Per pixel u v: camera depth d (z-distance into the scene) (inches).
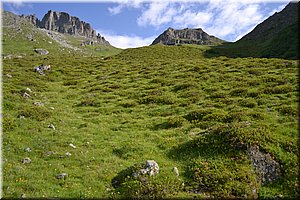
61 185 660.1
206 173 666.8
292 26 5398.6
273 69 1819.6
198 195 601.3
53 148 851.4
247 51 5570.9
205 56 4872.0
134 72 2322.8
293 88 1306.6
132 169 689.6
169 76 1989.4
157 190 616.7
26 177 677.3
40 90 1764.3
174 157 797.2
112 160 800.3
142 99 1507.1
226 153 739.4
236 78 1681.8
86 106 1476.4
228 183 629.9
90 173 716.7
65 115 1245.1
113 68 2684.5
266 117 968.9
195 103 1358.3
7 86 1625.2
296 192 613.9
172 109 1300.4
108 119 1229.7
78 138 965.8
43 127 1030.4
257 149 721.6
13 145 846.5
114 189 650.2
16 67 2429.9
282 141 754.2
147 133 1019.9
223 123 1007.6
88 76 2332.7
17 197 592.4
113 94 1689.2
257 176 664.4
